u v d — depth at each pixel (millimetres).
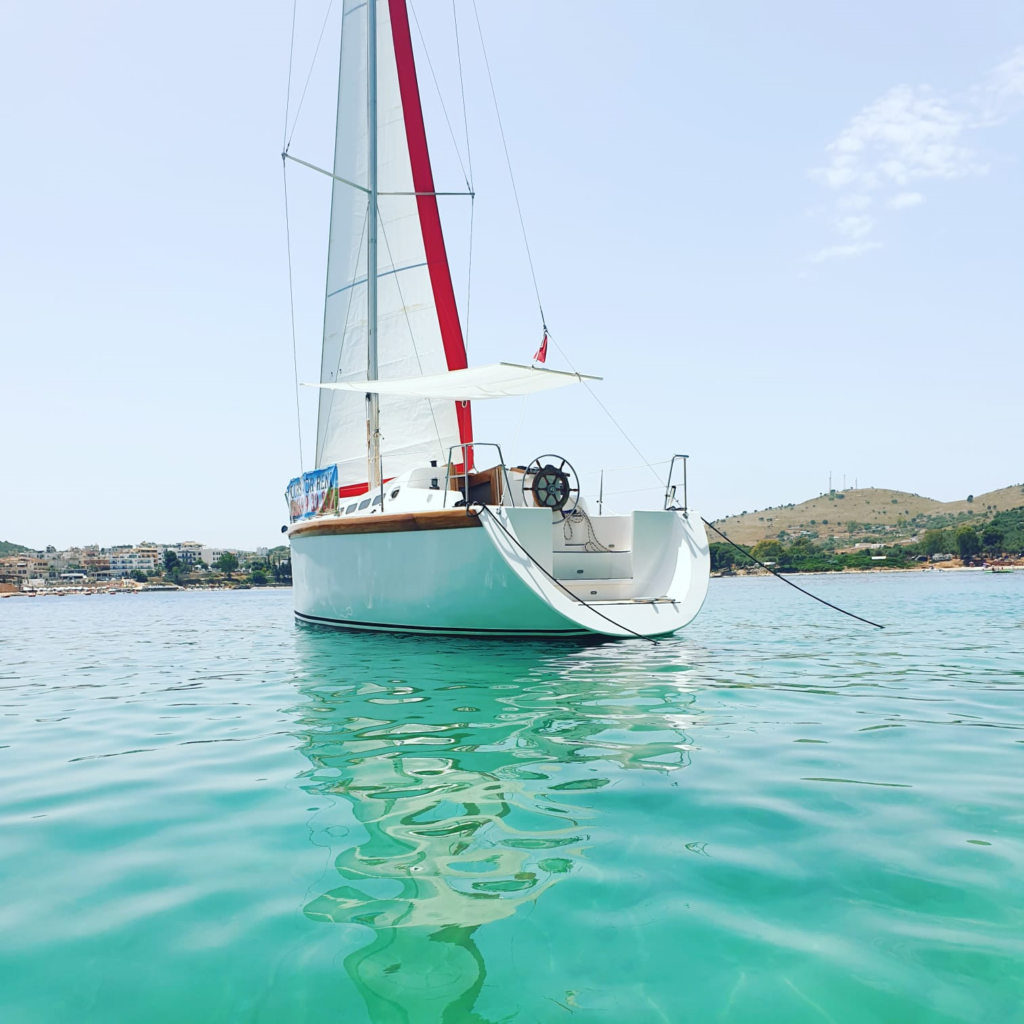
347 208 12844
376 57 12281
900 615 14070
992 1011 1629
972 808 2971
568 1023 1599
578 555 8961
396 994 1729
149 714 5426
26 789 3553
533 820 2889
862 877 2318
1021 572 86500
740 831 2734
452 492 8828
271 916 2133
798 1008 1646
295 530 11477
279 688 6301
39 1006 1718
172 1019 1659
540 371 8594
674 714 4855
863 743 4062
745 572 110250
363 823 2902
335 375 13000
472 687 5941
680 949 1902
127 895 2305
